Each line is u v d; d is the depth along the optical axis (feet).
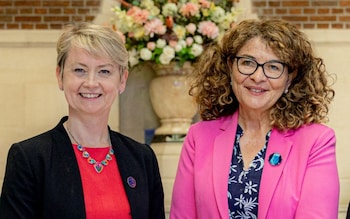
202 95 9.07
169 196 16.81
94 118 7.95
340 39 18.80
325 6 18.86
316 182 7.79
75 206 7.40
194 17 15.87
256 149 8.36
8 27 18.57
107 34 7.80
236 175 8.21
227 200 8.09
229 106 8.94
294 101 8.40
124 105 18.99
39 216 7.45
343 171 18.69
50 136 7.79
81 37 7.71
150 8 15.79
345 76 18.83
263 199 7.88
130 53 16.11
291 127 8.28
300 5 18.86
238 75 8.29
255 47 8.18
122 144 8.29
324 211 7.63
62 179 7.48
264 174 8.02
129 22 15.55
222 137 8.58
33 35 18.52
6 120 18.53
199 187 8.32
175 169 16.84
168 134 17.04
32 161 7.46
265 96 8.22
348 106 18.78
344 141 18.75
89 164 7.86
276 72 8.18
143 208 7.91
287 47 8.12
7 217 7.30
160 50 15.79
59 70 8.00
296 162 8.04
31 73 18.56
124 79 8.18
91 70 7.75
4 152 18.52
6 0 18.54
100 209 7.58
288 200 7.80
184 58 15.90
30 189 7.38
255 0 18.80
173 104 16.87
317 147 8.03
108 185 7.82
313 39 18.81
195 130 8.91
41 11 18.60
